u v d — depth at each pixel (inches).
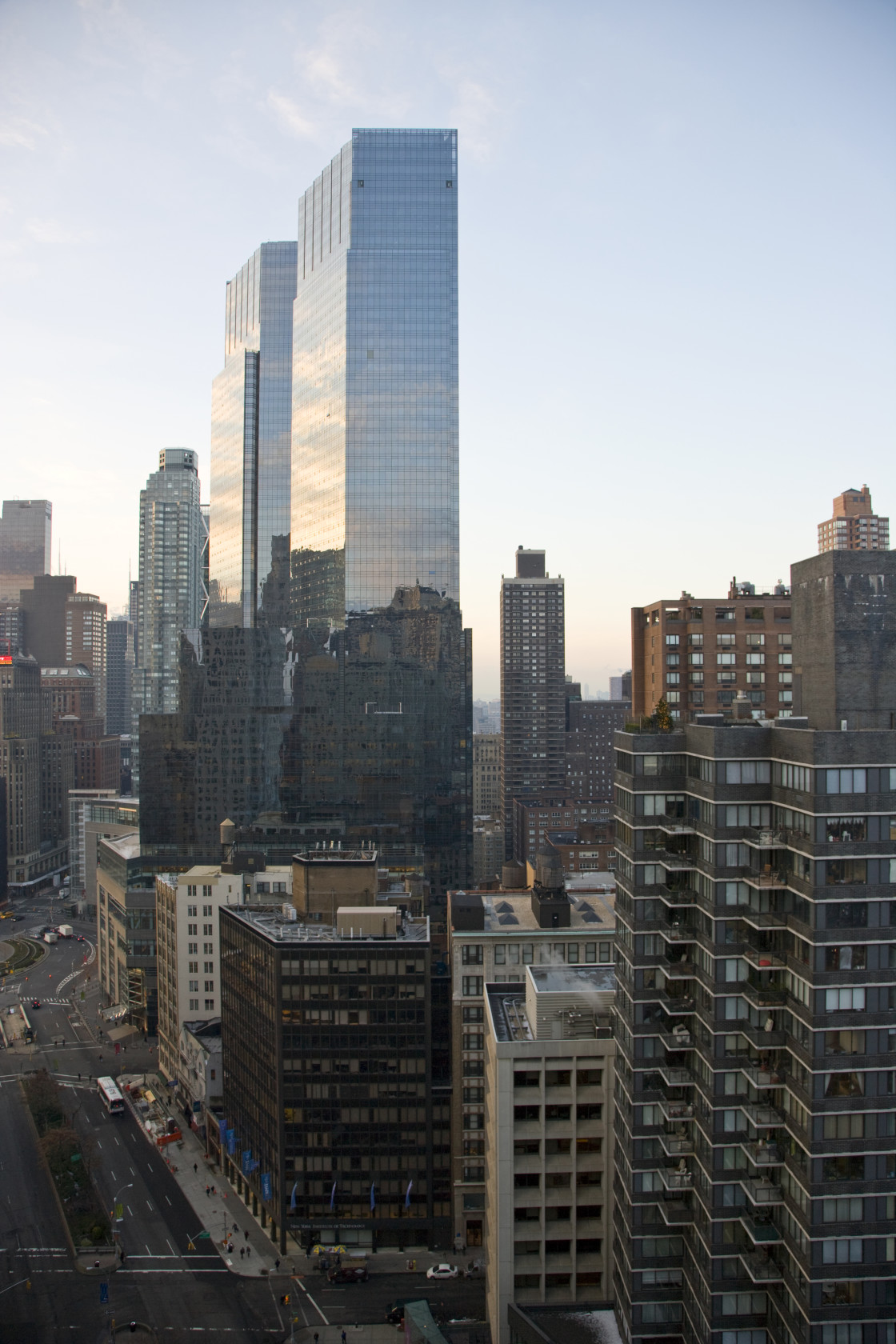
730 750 3294.8
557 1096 4259.4
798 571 3415.4
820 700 3257.9
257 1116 6131.9
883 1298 2992.1
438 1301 5142.7
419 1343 4512.8
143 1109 7819.9
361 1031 5757.9
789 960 3132.4
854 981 2960.1
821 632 3250.5
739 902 3312.0
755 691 6077.8
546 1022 4313.5
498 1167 4271.7
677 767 3686.0
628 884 3804.1
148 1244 5782.5
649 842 3688.5
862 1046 2967.5
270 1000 5890.8
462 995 5585.6
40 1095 7721.5
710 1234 3336.6
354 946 5767.7
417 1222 5738.2
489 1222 4726.9
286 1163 5767.7
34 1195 6427.2
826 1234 2967.5
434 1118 5802.2
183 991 7844.5
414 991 5753.0
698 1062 3523.6
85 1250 5708.7
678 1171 3599.9
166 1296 5226.4
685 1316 3651.6
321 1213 5762.8
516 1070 4259.4
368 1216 5757.9
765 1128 3272.6
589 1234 4252.0
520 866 6939.0
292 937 5940.0
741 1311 3329.2
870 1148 2970.0
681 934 3550.7
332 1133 5757.9
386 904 6884.8
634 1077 3705.7
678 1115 3585.1
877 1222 2984.7
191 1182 6589.6
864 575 3147.1
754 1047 3297.2
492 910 6008.9
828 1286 2987.2
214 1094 7057.1
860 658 3152.1
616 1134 4074.8
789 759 3127.5
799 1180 3041.3
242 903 7775.6
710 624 6072.8
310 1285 5339.6
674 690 6102.4
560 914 5654.5
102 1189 6476.4
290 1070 5767.7
